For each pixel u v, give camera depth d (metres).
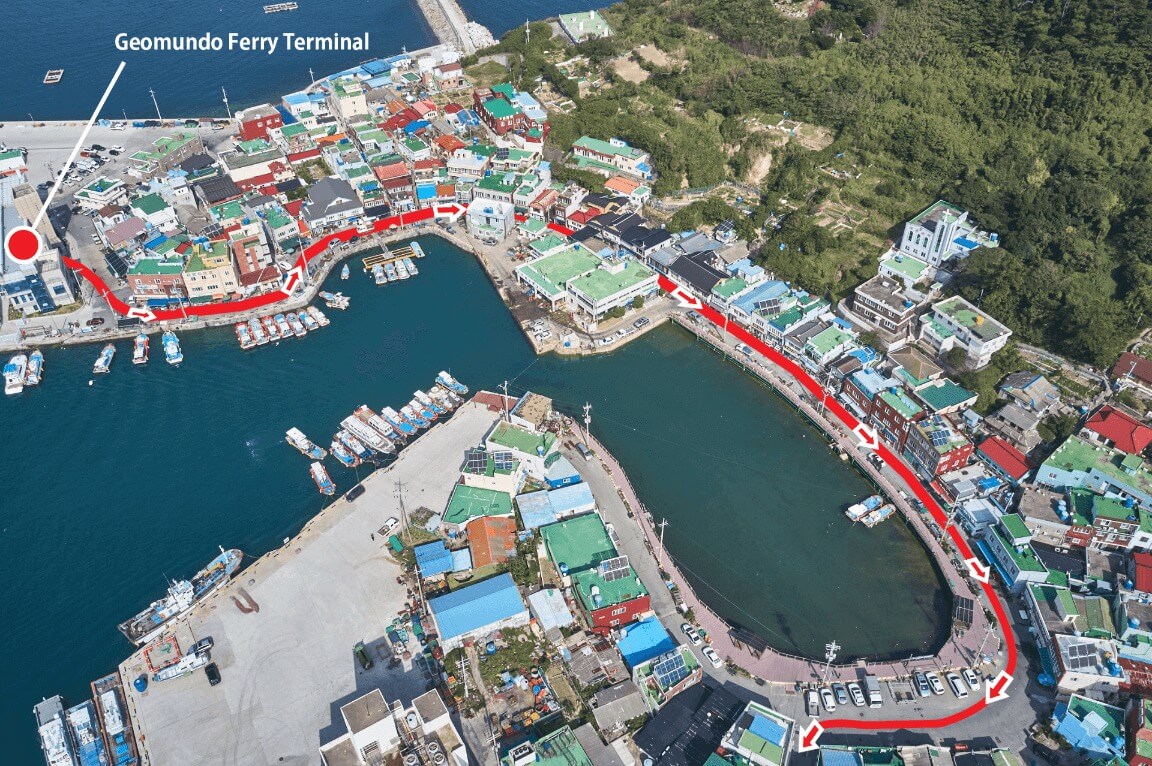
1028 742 139.62
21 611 165.00
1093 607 153.75
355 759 134.00
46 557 175.25
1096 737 136.25
